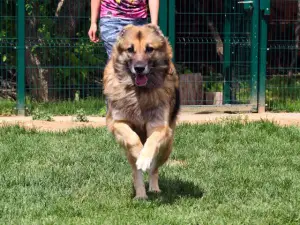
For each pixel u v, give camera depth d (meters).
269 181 6.86
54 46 12.42
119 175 7.06
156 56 5.96
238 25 12.69
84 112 11.64
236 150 8.61
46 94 12.77
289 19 15.35
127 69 5.96
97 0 7.79
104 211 5.70
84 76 12.54
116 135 5.98
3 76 13.52
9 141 8.96
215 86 13.05
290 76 13.44
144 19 7.84
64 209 5.69
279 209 5.79
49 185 6.55
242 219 5.47
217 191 6.39
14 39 12.74
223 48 12.78
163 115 6.03
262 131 9.88
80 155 8.06
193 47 13.42
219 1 13.09
